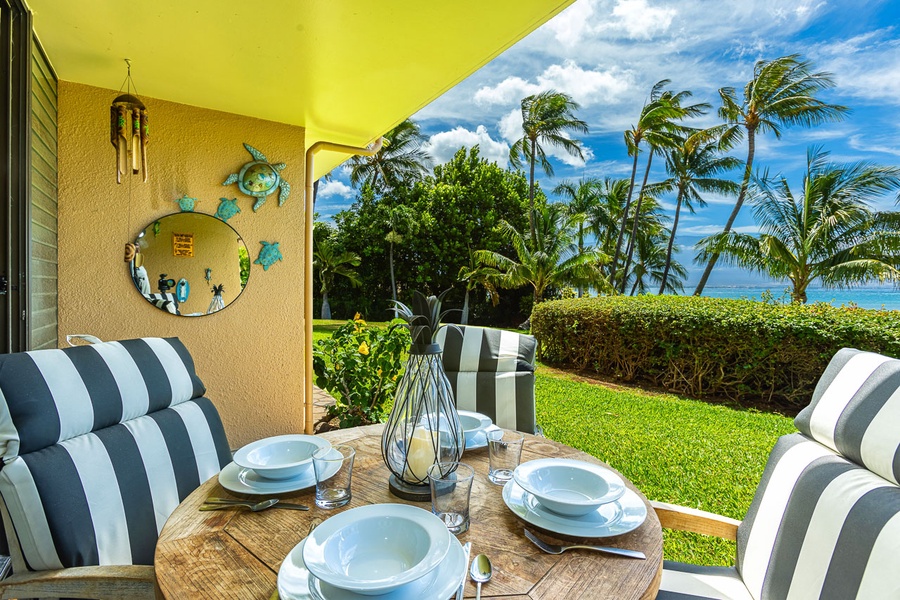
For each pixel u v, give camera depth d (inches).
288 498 45.7
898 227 427.2
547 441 64.5
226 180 117.5
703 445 148.6
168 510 51.7
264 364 123.9
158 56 90.0
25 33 71.6
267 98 110.1
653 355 249.1
